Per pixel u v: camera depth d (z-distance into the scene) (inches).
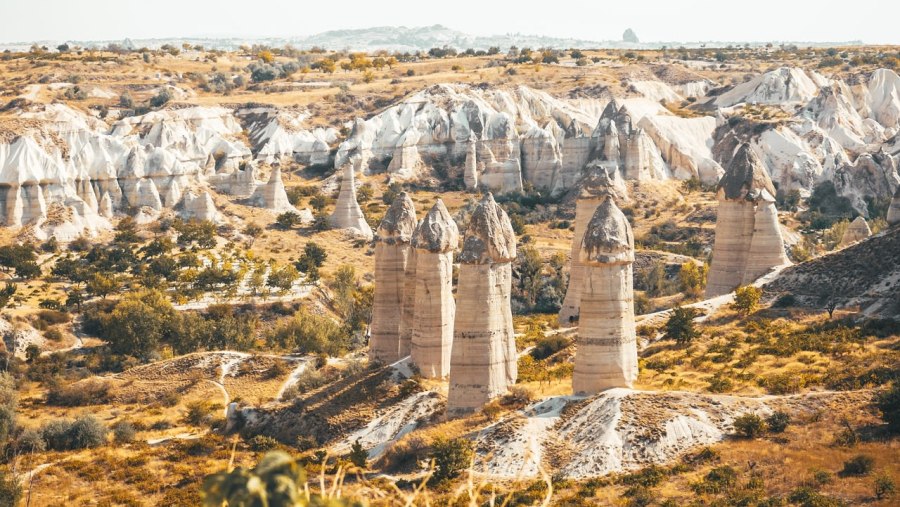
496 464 2347.4
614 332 2554.1
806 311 3334.2
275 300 5007.4
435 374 2950.3
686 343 3166.8
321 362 3686.0
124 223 6023.6
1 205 5846.5
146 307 4471.0
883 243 3494.1
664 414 2383.1
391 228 3154.5
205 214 6181.1
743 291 3376.0
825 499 1898.4
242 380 3663.9
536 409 2546.8
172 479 2741.1
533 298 5270.7
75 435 3112.7
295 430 2977.4
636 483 2149.4
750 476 2108.8
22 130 6245.1
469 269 2613.2
